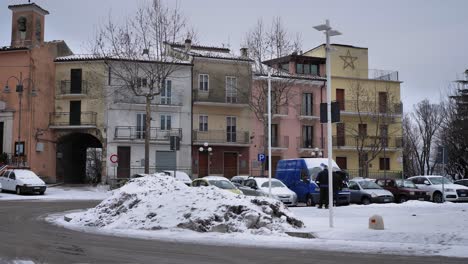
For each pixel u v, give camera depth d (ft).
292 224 51.49
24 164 136.67
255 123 159.74
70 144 159.02
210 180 85.66
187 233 48.57
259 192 87.51
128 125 147.43
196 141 151.84
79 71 148.66
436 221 54.13
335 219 59.57
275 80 147.84
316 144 167.73
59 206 88.22
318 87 168.25
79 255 35.65
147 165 124.77
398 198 102.53
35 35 146.41
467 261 32.94
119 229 52.75
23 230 52.06
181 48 158.61
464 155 185.68
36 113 141.38
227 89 156.25
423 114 229.25
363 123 175.94
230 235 46.75
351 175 172.45
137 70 132.87
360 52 179.22
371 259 33.91
